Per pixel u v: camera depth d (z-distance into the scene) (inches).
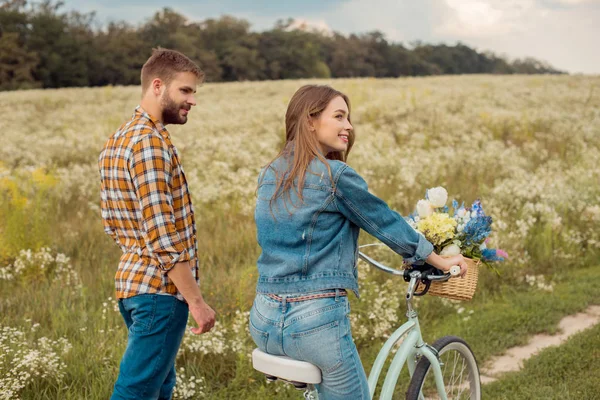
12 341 162.6
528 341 205.5
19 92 1246.3
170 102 112.5
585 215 321.4
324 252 93.4
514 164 444.8
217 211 332.8
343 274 94.2
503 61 6624.0
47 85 2824.8
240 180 362.6
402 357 111.7
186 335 179.0
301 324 92.0
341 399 93.7
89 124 725.9
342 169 93.7
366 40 4837.6
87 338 177.3
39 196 286.2
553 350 187.8
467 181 397.7
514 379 170.1
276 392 167.8
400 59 4918.8
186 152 472.7
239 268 245.0
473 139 551.5
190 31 3740.2
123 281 108.3
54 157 512.7
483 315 224.8
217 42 3838.6
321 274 92.8
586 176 376.8
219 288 215.0
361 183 94.4
